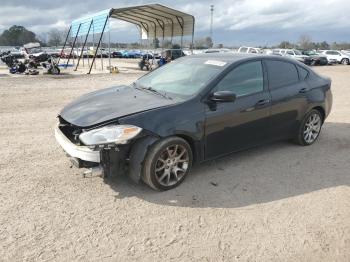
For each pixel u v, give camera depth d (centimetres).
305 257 318
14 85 1373
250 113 497
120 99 463
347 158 563
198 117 440
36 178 455
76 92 1223
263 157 552
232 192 433
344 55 3891
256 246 330
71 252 313
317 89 605
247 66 508
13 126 710
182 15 2389
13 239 328
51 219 363
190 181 459
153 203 401
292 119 569
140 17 2578
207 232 350
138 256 312
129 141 393
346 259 317
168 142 416
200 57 554
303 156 564
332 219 379
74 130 443
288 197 425
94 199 406
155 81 529
